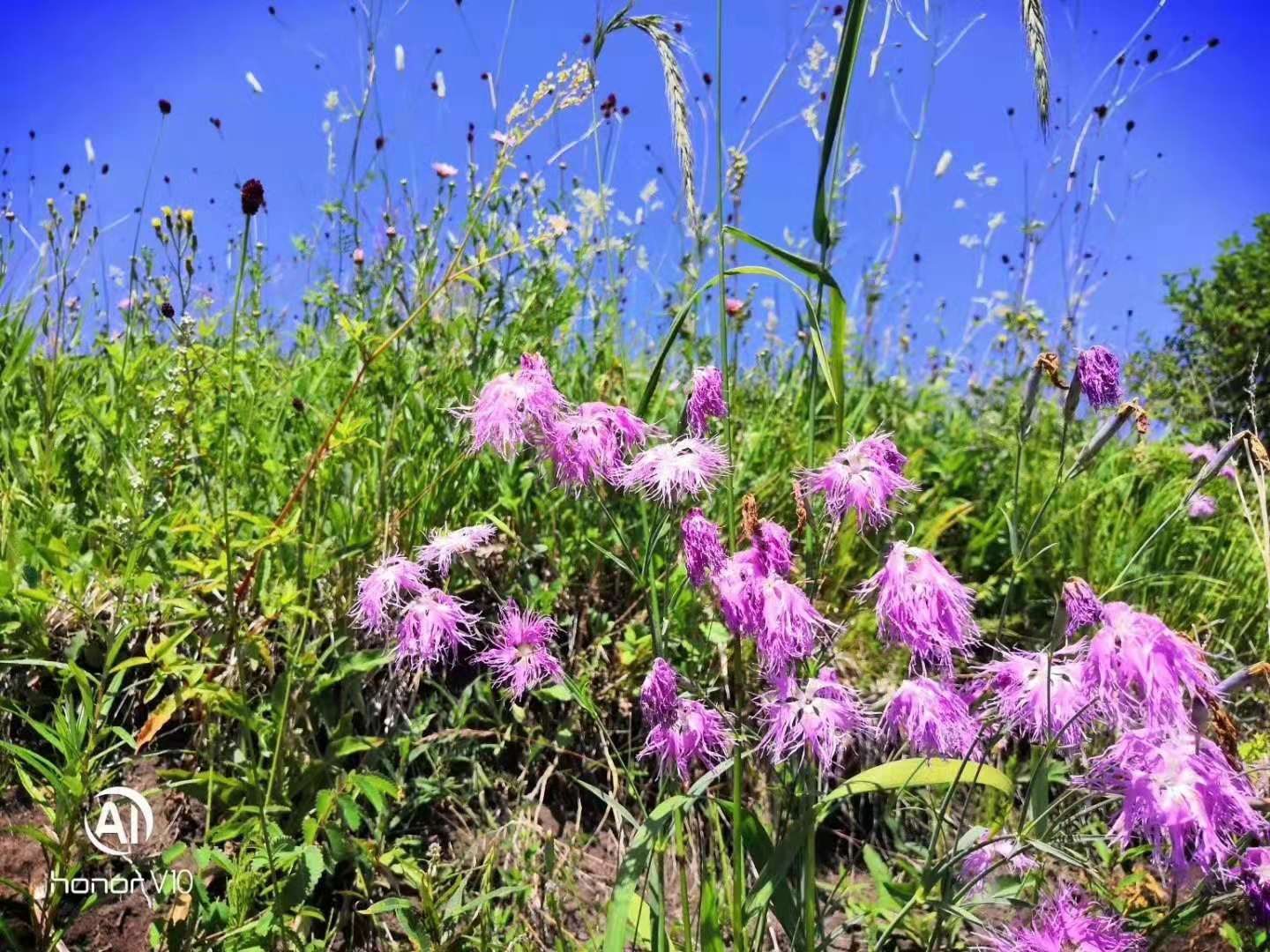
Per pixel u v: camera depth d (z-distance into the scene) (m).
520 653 0.46
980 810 0.61
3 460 0.66
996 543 0.83
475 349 0.72
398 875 0.51
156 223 0.62
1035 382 0.48
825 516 0.43
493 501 0.70
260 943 0.43
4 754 0.50
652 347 0.98
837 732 0.38
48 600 0.49
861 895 0.57
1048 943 0.40
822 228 0.47
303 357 0.84
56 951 0.44
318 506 0.58
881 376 1.09
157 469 0.52
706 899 0.40
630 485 0.42
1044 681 0.38
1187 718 0.35
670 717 0.40
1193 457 0.87
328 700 0.56
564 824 0.59
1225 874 0.38
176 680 0.54
